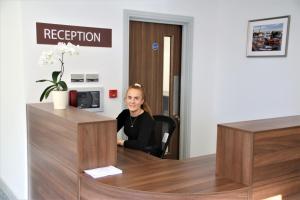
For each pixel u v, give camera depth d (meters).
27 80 3.09
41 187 2.75
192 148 4.24
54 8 3.16
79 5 3.29
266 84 3.69
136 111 2.96
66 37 3.25
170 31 4.08
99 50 3.45
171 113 4.21
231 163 1.98
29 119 2.94
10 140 3.63
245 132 1.89
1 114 3.91
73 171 2.13
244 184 1.91
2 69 3.72
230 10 4.07
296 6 3.34
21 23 3.01
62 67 3.13
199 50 4.15
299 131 2.09
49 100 3.21
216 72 4.31
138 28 3.84
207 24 4.17
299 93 3.36
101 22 3.44
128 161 2.36
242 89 3.97
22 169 3.31
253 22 3.77
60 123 2.28
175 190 1.80
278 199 2.03
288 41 3.44
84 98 3.39
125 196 1.82
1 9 3.59
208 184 1.90
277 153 1.99
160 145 3.09
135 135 2.95
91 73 3.43
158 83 4.07
